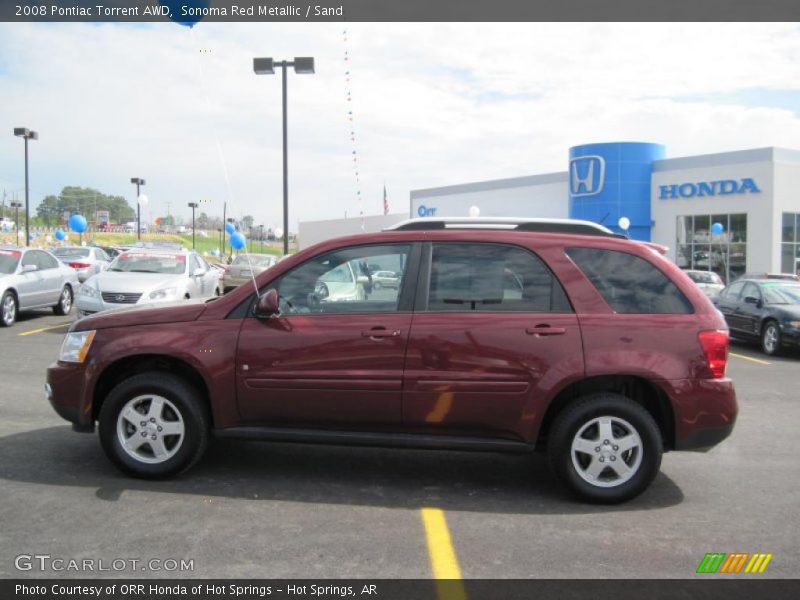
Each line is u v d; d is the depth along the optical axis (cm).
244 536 405
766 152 2909
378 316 482
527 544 404
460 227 527
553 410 487
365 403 477
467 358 469
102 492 471
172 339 490
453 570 368
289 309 495
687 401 464
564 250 492
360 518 439
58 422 653
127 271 1312
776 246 2917
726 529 433
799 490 511
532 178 4016
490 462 569
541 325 470
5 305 1358
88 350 502
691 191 3200
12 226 7575
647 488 484
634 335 469
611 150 3381
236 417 491
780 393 912
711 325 475
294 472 530
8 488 475
